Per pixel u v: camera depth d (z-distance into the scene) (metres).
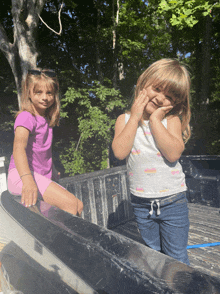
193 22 5.53
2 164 3.36
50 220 0.77
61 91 9.20
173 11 5.71
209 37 14.91
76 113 9.97
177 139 1.26
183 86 1.22
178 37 13.64
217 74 18.05
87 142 9.79
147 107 1.29
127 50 9.31
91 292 0.45
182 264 0.46
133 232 2.68
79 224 0.70
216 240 2.49
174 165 1.34
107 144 9.34
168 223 1.34
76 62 10.73
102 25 10.22
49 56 9.77
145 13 9.66
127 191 2.95
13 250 0.80
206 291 0.38
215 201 3.29
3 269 0.87
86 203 2.45
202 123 12.52
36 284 0.64
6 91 9.66
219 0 5.26
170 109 1.27
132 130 1.26
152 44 10.42
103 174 2.64
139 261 0.49
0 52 9.29
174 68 1.23
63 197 1.31
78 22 9.93
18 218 0.85
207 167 3.42
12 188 1.33
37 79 1.46
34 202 1.00
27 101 1.48
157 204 1.32
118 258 0.51
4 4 9.72
